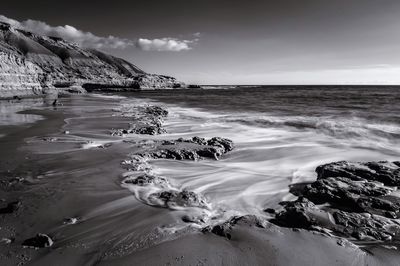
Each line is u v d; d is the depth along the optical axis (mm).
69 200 6812
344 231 5484
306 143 14219
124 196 7055
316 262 4441
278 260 4457
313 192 7297
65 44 184625
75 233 5379
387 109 28453
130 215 6098
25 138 14141
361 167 8781
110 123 19453
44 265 4402
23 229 5512
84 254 4688
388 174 8125
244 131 17781
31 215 6066
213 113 28797
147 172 9031
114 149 11719
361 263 4477
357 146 13430
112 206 6512
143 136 15508
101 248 4852
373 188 7367
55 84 83250
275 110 30391
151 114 25562
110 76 148625
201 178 8945
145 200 6832
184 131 17844
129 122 19969
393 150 12625
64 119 21500
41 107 31906
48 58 150625
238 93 82750
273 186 8430
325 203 7023
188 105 39625
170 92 94250
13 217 5973
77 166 9438
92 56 185625
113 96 64750
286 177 9250
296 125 19281
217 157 11430
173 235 5246
